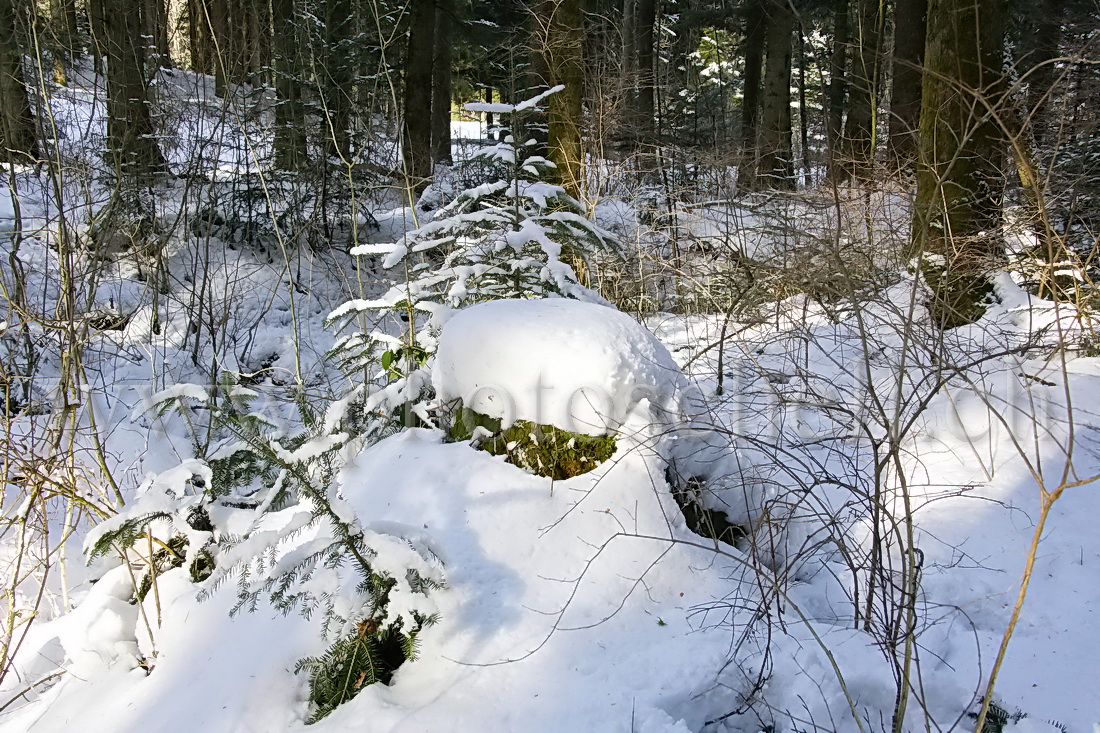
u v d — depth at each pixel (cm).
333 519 244
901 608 220
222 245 836
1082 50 210
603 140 927
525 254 467
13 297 438
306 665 241
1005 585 276
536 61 790
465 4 1530
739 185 742
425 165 1016
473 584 266
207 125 891
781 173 1059
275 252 868
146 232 748
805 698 229
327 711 233
